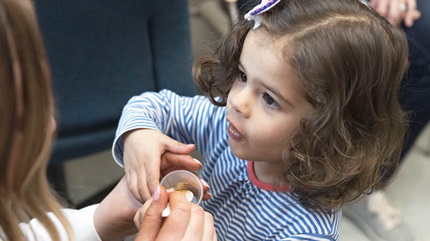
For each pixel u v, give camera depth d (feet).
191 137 3.26
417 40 4.06
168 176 2.96
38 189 2.43
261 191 2.95
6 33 2.12
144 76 3.72
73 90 3.50
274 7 2.76
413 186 4.98
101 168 5.19
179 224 2.64
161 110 3.26
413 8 4.09
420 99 4.14
